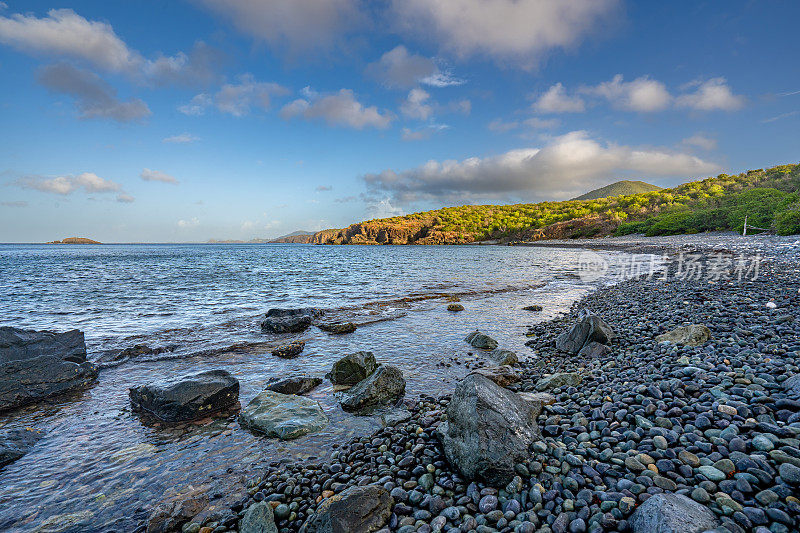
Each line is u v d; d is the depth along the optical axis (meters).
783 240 42.97
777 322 9.66
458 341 13.41
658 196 123.12
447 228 188.12
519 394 7.19
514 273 38.22
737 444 4.54
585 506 4.04
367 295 24.41
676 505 3.52
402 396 8.77
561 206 188.75
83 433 7.12
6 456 6.12
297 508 4.81
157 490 5.44
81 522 4.82
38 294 25.08
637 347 9.98
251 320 16.86
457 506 4.45
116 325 15.88
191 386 7.94
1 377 8.40
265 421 7.23
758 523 3.42
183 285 30.06
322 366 10.98
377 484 4.85
